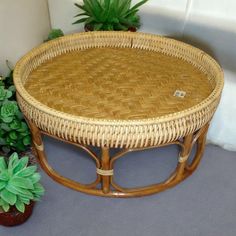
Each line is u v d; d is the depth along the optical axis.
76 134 1.05
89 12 1.52
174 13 1.48
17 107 1.29
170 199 1.29
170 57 1.50
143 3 1.47
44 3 1.72
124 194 1.26
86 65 1.43
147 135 1.04
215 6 1.37
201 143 1.37
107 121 1.01
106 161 1.15
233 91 1.46
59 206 1.24
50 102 1.19
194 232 1.17
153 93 1.25
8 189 1.06
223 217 1.23
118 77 1.35
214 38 1.43
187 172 1.36
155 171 1.41
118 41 1.56
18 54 1.58
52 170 1.34
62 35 1.65
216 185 1.36
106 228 1.18
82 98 1.21
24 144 1.38
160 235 1.16
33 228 1.17
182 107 1.17
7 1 1.42
